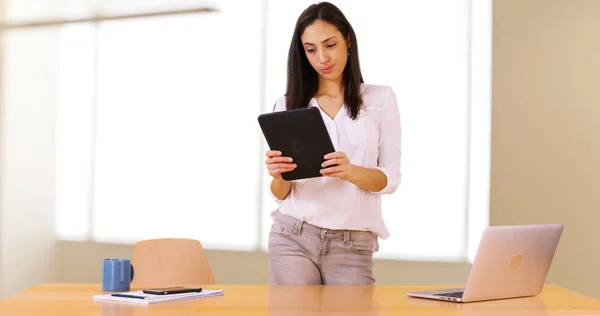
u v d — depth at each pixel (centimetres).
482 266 217
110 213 599
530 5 502
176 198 586
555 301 225
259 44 571
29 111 571
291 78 296
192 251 304
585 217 491
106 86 604
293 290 242
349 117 290
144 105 596
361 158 289
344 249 283
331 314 192
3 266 540
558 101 496
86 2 602
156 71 594
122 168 599
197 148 583
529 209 500
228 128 577
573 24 494
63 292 229
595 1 491
